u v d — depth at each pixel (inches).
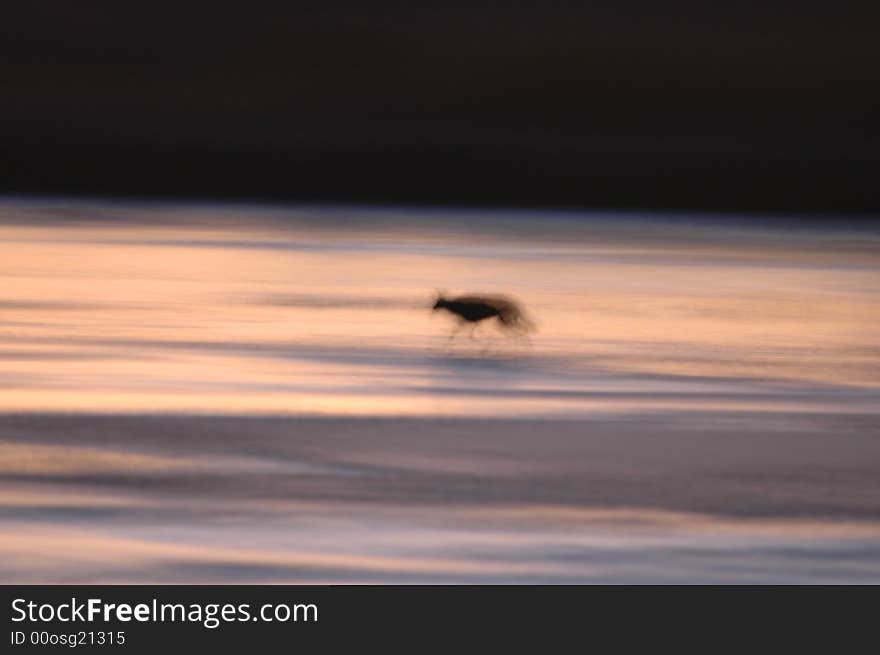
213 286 5315.0
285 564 1770.4
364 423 2583.7
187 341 3698.3
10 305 4505.4
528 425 2588.6
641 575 1753.2
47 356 3361.2
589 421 2640.3
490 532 1913.1
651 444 2447.1
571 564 1788.9
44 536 1859.0
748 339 3934.5
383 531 1909.4
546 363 3363.7
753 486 2172.7
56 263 6200.8
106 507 1993.1
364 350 3558.1
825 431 2583.7
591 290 5369.1
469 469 2242.9
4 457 2260.1
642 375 3206.2
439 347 3634.4
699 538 1903.3
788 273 6353.3
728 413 2746.1
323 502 2039.9
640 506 2048.5
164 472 2188.7
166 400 2775.6
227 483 2132.1
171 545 1834.4
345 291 5206.7
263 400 2792.8
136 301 4707.2
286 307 4616.1
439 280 5738.2
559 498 2084.2
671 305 4840.1
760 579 1740.9
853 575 1759.4
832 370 3353.8
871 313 4756.4
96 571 1732.3
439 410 2716.5
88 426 2513.5
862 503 2085.4
